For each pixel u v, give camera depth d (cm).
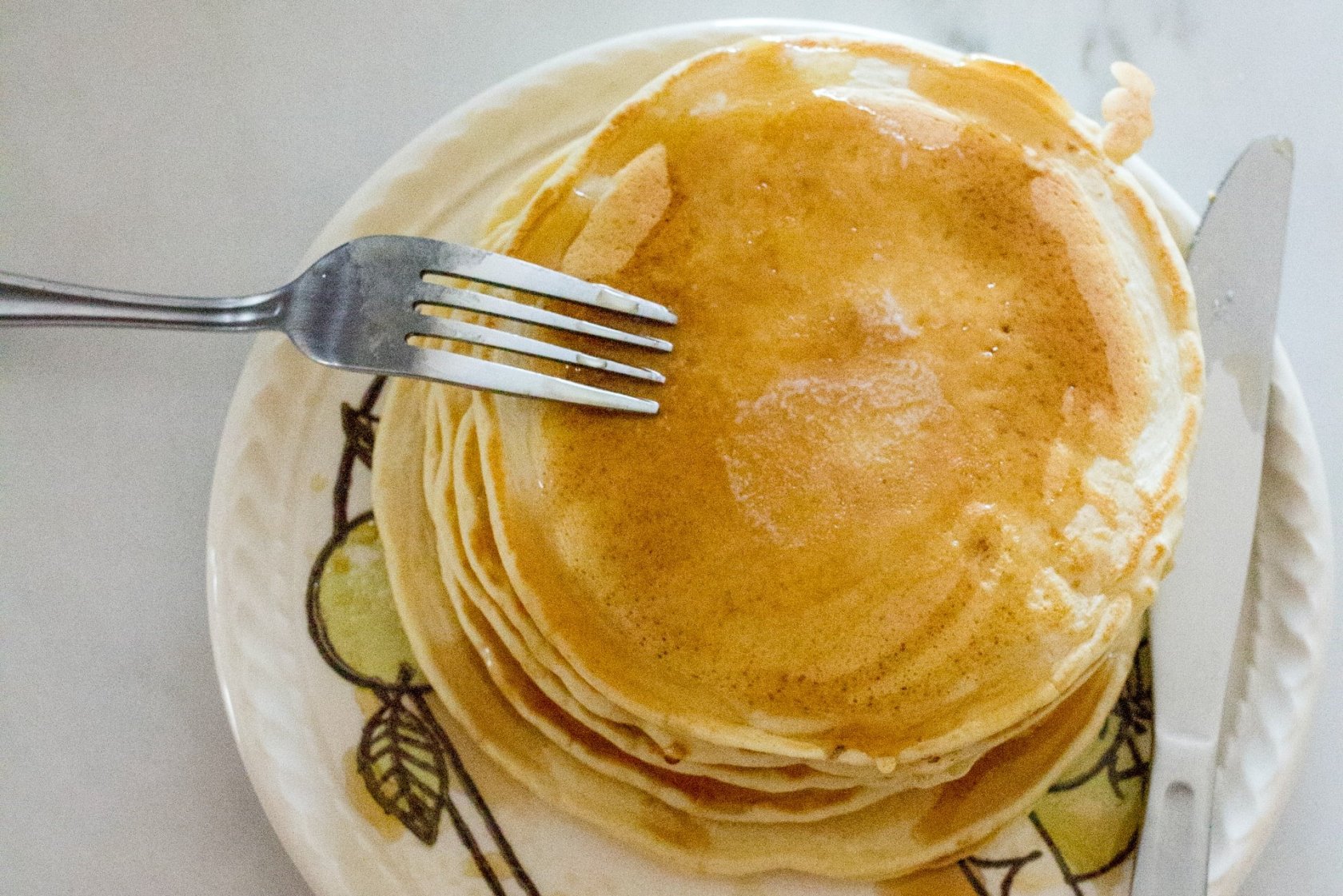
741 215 29
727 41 33
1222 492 31
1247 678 31
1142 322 29
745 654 28
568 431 29
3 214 34
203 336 34
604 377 29
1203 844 30
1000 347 29
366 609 31
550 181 29
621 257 29
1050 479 28
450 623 31
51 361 33
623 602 28
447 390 30
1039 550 28
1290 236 36
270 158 35
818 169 29
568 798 30
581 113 33
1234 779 31
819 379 28
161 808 32
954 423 28
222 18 35
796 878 30
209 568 30
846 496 28
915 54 30
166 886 31
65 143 34
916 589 28
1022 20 37
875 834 30
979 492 28
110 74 35
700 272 29
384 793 30
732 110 29
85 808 31
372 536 31
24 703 32
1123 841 31
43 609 32
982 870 31
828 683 28
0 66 35
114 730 32
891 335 29
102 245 34
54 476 33
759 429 28
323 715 30
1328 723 33
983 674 28
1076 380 29
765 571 28
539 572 28
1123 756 31
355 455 32
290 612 31
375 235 31
